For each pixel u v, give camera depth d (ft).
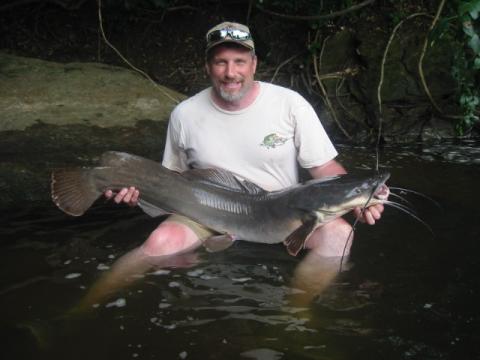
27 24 13.65
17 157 8.20
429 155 9.62
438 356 4.17
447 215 6.95
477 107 10.83
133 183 6.02
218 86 6.01
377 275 5.47
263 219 6.12
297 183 6.20
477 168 8.81
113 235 6.51
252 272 5.53
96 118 9.59
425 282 5.31
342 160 9.36
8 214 7.17
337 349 4.26
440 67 10.99
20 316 4.73
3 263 5.74
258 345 4.31
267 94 6.21
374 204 5.81
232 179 6.34
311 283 5.31
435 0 12.35
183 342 4.36
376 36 12.00
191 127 6.41
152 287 5.22
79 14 13.87
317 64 12.35
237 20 13.91
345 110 11.40
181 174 6.28
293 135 6.31
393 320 4.66
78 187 5.83
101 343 4.34
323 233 5.94
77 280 5.38
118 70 11.37
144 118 9.82
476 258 5.80
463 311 4.79
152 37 13.69
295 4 13.24
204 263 5.72
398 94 11.03
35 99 9.79
